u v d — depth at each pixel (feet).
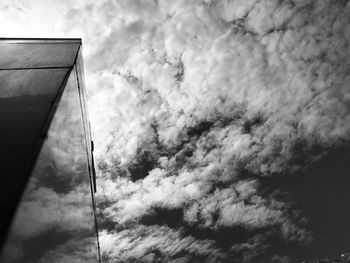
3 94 9.45
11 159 6.71
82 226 12.96
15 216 5.33
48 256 6.90
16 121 8.04
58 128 9.17
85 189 15.76
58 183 8.66
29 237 5.82
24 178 6.23
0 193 5.78
